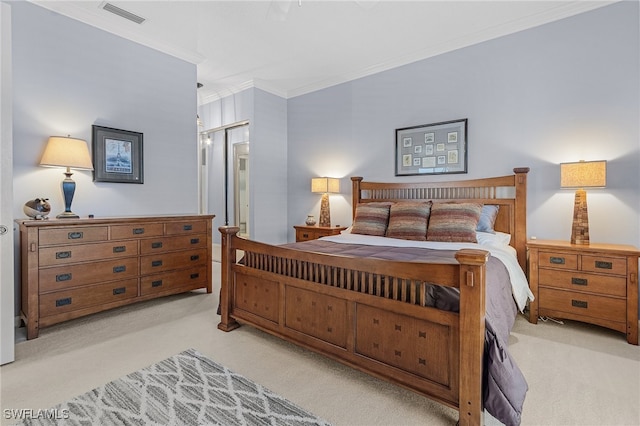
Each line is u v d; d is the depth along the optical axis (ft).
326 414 4.99
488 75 10.93
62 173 9.36
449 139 11.74
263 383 5.82
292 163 17.12
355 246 8.82
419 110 12.50
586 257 8.11
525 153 10.28
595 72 9.13
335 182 14.70
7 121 6.56
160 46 11.71
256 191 15.93
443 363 4.78
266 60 13.25
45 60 9.09
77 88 9.73
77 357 6.70
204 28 10.77
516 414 4.26
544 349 7.22
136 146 11.10
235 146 19.57
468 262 4.46
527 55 10.19
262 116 16.15
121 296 9.17
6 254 6.45
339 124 15.01
